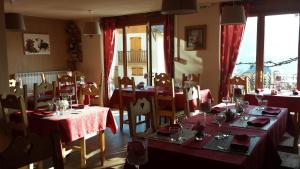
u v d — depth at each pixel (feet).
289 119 11.46
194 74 20.04
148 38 23.40
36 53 25.59
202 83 20.71
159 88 17.51
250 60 19.21
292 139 13.30
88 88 14.06
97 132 11.77
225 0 18.47
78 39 27.61
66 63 28.02
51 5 19.24
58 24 27.25
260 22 18.44
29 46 25.02
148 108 9.07
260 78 18.83
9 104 9.95
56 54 27.22
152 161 6.49
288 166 9.86
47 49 26.43
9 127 10.14
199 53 20.65
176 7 9.07
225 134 7.38
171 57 21.97
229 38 19.35
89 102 15.85
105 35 25.84
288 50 17.84
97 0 17.63
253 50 19.02
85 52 27.37
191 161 5.99
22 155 5.22
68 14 23.93
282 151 11.69
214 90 20.26
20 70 24.56
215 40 19.84
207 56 20.30
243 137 6.74
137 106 8.68
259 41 18.65
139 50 25.89
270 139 7.56
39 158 5.42
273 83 17.95
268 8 18.01
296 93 14.66
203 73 20.59
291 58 17.81
